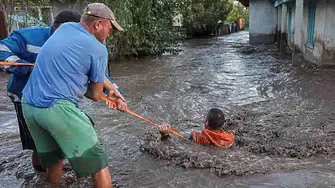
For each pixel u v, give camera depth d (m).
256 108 6.02
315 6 9.84
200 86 8.10
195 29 27.66
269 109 5.91
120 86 8.47
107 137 4.60
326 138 4.30
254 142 4.21
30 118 2.74
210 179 3.28
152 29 15.34
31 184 3.33
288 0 12.48
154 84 8.59
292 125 4.96
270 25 18.92
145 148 4.07
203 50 17.25
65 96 2.63
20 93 3.27
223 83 8.41
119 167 3.64
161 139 4.28
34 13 12.96
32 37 3.18
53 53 2.64
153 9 15.41
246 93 7.23
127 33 14.08
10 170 3.68
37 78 2.69
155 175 3.42
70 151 2.69
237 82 8.50
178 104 6.41
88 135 2.69
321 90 7.14
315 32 9.82
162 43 15.81
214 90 7.63
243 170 3.39
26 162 3.86
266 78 8.87
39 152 3.00
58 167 3.30
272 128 4.81
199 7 27.73
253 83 8.30
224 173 3.35
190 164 3.58
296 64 10.65
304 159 3.69
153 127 5.01
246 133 4.63
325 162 3.59
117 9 13.17
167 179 3.32
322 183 3.10
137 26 14.70
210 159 3.64
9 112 6.24
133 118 5.53
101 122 5.32
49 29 3.23
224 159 3.67
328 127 4.82
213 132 4.10
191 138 4.27
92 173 2.76
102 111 5.96
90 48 2.66
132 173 3.49
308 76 8.64
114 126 5.10
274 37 18.98
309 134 4.50
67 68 2.63
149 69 11.48
